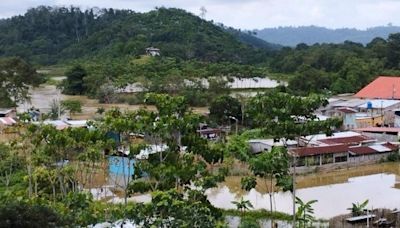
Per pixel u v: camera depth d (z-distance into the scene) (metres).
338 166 78.94
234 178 69.94
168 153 41.06
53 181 51.09
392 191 66.88
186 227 31.97
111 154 53.38
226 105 101.62
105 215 39.38
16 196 41.91
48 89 172.75
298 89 145.00
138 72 152.75
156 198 32.81
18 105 135.12
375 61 168.50
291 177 51.06
